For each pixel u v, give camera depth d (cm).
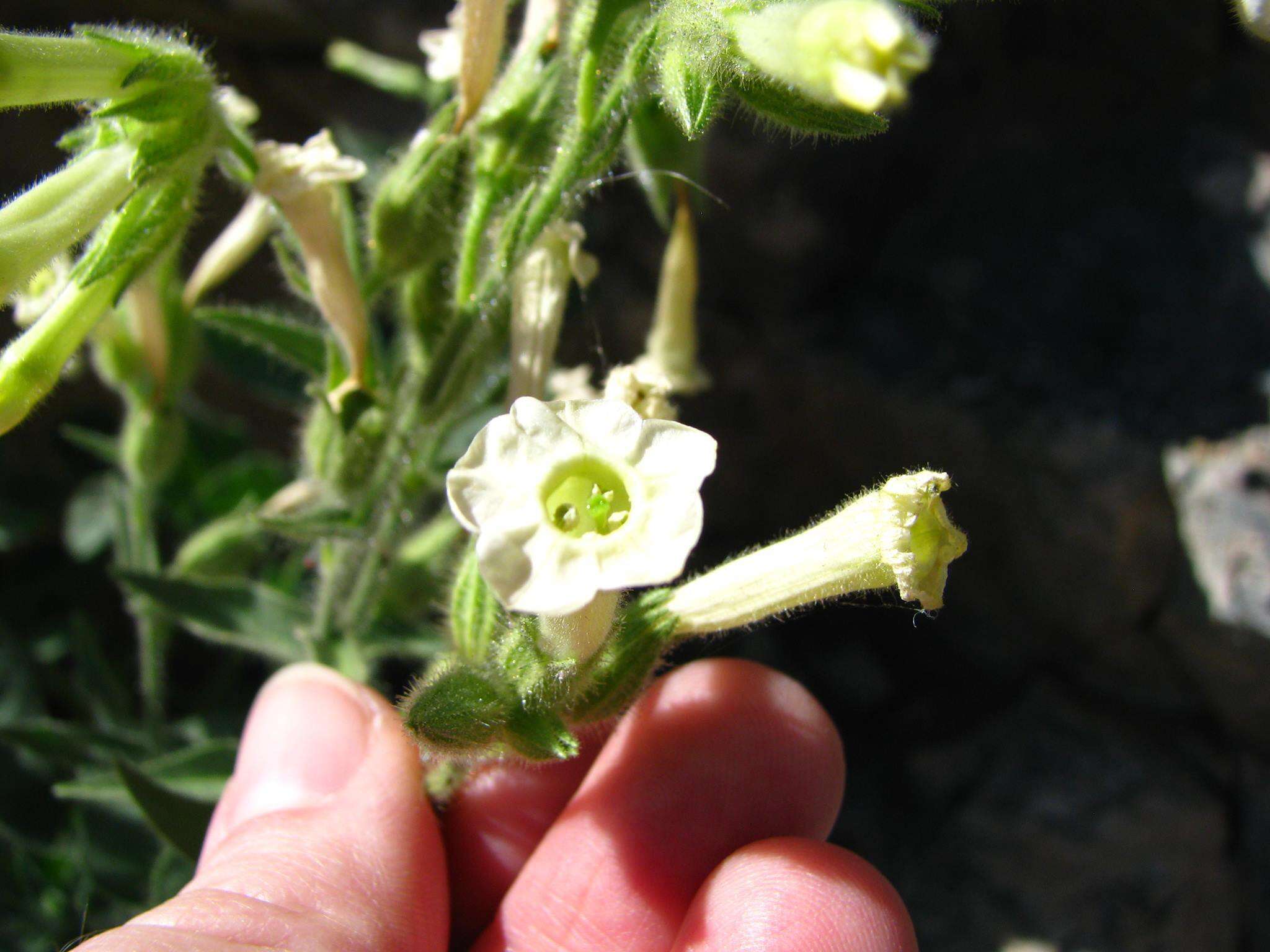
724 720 9
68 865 11
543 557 5
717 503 17
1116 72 16
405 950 7
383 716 8
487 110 8
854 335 15
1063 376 14
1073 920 12
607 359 15
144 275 7
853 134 6
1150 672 14
